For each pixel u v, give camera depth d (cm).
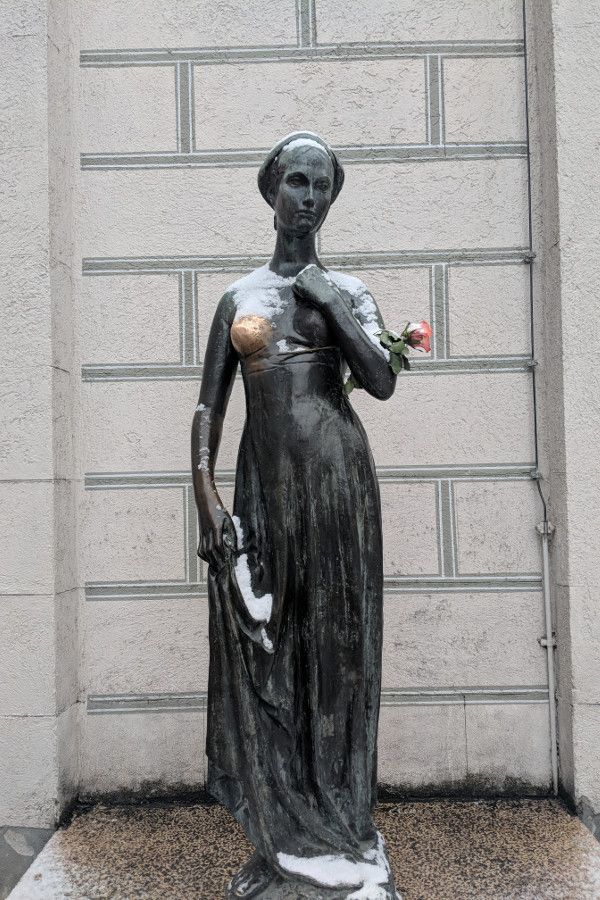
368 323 227
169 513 336
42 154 314
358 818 218
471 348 338
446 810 312
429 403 337
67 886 254
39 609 307
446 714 329
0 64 316
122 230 341
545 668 330
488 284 338
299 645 219
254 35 343
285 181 220
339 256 340
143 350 339
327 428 215
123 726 330
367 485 220
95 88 343
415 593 333
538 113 339
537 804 316
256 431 220
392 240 340
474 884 250
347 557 214
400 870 261
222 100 343
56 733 305
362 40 343
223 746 221
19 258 312
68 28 340
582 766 305
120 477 336
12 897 248
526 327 338
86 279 340
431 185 340
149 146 342
